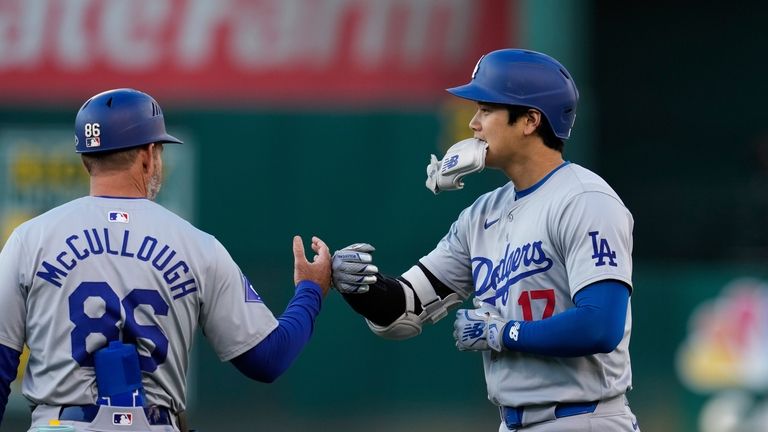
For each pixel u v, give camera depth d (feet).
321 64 139.23
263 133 131.23
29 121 132.98
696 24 167.22
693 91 167.22
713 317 114.21
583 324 45.16
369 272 49.88
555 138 48.60
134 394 43.11
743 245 152.35
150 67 138.82
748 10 166.30
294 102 138.62
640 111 167.84
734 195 155.12
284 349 45.91
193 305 44.47
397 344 117.80
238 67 139.23
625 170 167.63
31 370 44.09
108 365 42.73
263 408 118.01
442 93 138.10
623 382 48.29
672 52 167.84
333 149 130.62
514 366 48.26
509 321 47.14
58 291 43.21
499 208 50.03
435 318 53.26
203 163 131.54
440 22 139.33
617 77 168.25
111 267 43.55
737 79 166.61
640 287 115.44
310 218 130.52
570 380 47.34
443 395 116.98
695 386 114.21
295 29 139.95
